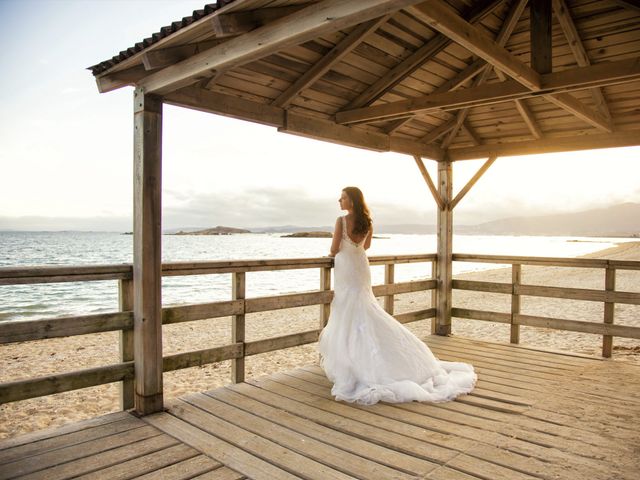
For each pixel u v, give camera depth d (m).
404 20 3.48
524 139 5.16
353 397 3.22
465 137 5.52
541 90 3.21
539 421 2.88
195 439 2.58
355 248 3.63
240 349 3.69
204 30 2.47
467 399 3.30
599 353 5.54
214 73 2.64
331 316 3.68
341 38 3.43
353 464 2.27
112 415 2.95
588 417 2.94
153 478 2.12
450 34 2.34
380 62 3.90
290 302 4.04
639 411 3.05
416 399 3.23
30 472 2.17
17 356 6.73
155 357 3.01
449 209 5.63
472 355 4.64
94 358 6.63
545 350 4.86
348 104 4.34
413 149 5.14
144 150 2.93
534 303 10.92
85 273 2.80
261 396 3.36
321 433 2.68
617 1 3.22
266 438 2.60
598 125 4.29
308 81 3.67
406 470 2.20
